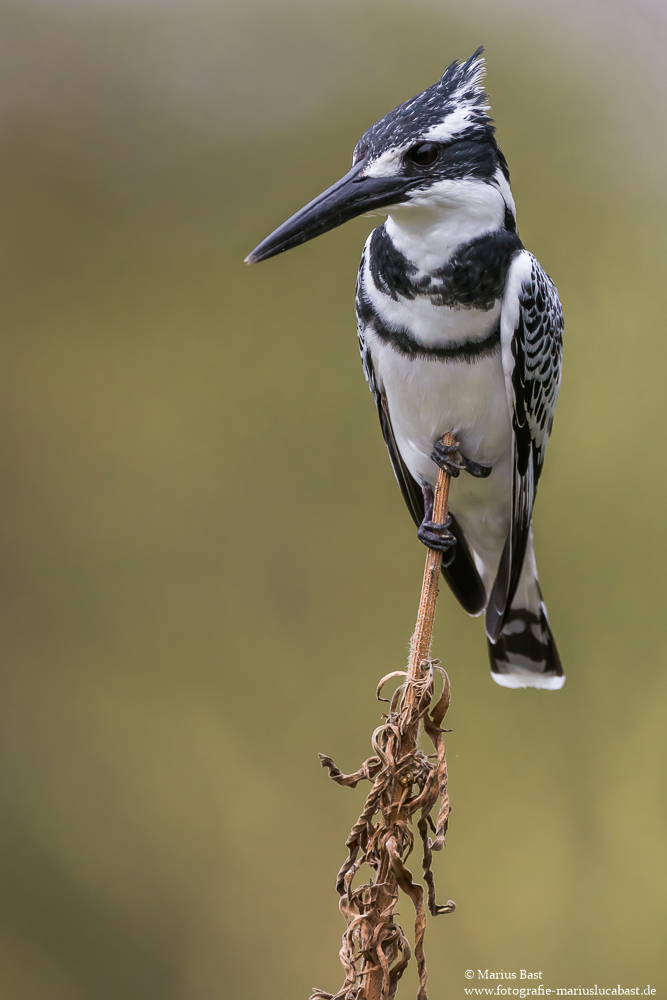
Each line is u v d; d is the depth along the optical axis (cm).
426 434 634
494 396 632
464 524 638
